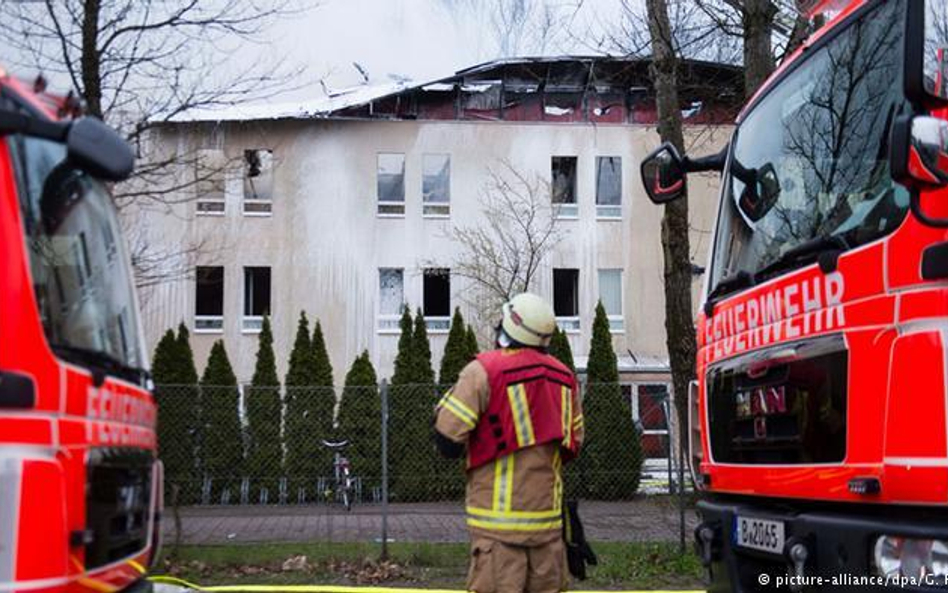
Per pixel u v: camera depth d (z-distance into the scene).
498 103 28.20
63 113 3.57
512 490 4.62
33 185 3.15
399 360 20.50
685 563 8.83
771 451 4.29
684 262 10.53
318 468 12.14
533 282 27.25
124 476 3.65
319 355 20.70
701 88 13.16
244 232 26.84
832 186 4.20
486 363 4.70
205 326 26.77
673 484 10.45
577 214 27.78
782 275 4.25
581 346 27.28
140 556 3.92
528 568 4.68
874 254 3.59
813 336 3.94
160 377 19.48
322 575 9.02
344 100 27.86
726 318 4.87
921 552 3.33
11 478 2.81
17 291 2.93
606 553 9.30
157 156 11.15
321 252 27.05
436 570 9.23
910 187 3.18
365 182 27.38
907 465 3.30
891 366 3.43
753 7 10.17
